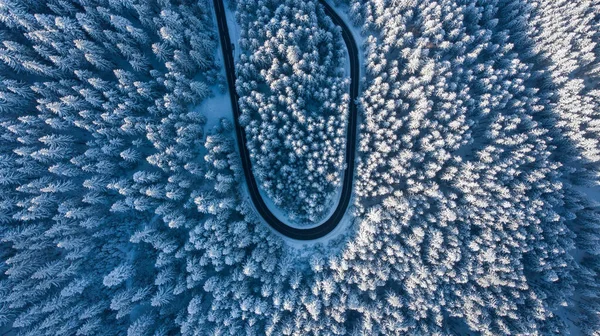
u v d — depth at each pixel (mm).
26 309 43719
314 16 51562
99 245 48125
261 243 49125
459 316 50656
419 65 51812
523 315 50781
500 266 49750
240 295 45562
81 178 48531
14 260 42062
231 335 45625
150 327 46781
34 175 46156
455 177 51906
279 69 50188
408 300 49625
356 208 52844
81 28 47188
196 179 50031
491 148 50875
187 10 51906
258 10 51094
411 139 52094
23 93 45094
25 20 44000
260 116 52750
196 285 49469
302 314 47062
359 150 53312
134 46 49312
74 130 48875
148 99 48906
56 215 44594
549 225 52375
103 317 46750
